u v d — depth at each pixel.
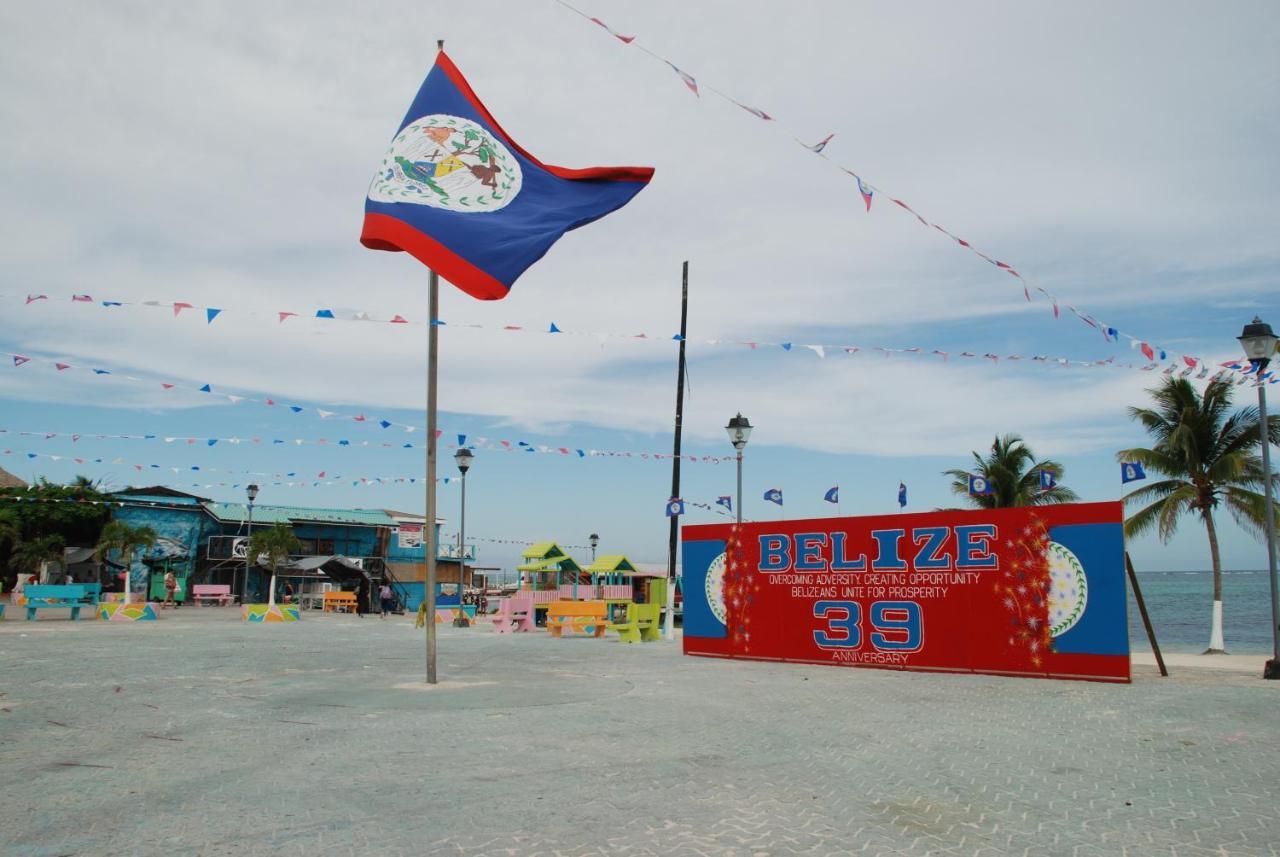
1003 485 39.78
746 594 17.98
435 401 12.59
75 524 47.56
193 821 5.59
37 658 15.88
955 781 6.84
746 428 22.28
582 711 10.15
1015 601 14.74
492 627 30.41
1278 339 14.80
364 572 48.25
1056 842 5.32
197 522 51.62
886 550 16.27
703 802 6.12
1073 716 10.16
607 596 34.66
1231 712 10.48
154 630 24.69
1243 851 5.18
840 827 5.57
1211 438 26.25
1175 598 96.12
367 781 6.64
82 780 6.65
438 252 10.77
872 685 13.26
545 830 5.44
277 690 11.71
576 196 11.63
